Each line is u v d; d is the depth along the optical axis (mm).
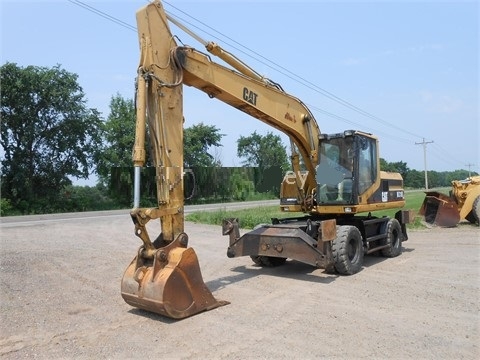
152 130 6375
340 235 8516
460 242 12609
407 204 29484
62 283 8102
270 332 5203
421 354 4516
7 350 4824
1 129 32625
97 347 4875
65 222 21125
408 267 9242
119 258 10758
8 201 31250
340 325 5434
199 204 39312
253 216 20594
